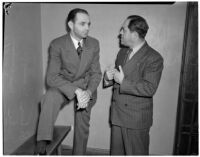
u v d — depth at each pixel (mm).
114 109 1716
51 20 2061
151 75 1508
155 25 1916
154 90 1510
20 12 1705
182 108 1924
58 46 1606
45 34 2092
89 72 1797
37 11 1995
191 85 1873
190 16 1782
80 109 1863
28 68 1885
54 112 1573
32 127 2057
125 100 1631
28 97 1931
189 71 1856
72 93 1574
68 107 2211
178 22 1880
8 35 1552
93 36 2021
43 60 2150
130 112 1612
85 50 1627
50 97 1560
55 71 1622
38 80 2104
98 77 1754
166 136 2074
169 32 1903
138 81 1579
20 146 1804
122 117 1643
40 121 1541
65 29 2049
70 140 2268
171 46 1916
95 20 2002
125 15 1950
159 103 2035
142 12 1924
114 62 2018
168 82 1981
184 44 1852
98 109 2156
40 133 1525
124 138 1689
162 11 1894
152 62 1520
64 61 1622
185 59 1846
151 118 1675
